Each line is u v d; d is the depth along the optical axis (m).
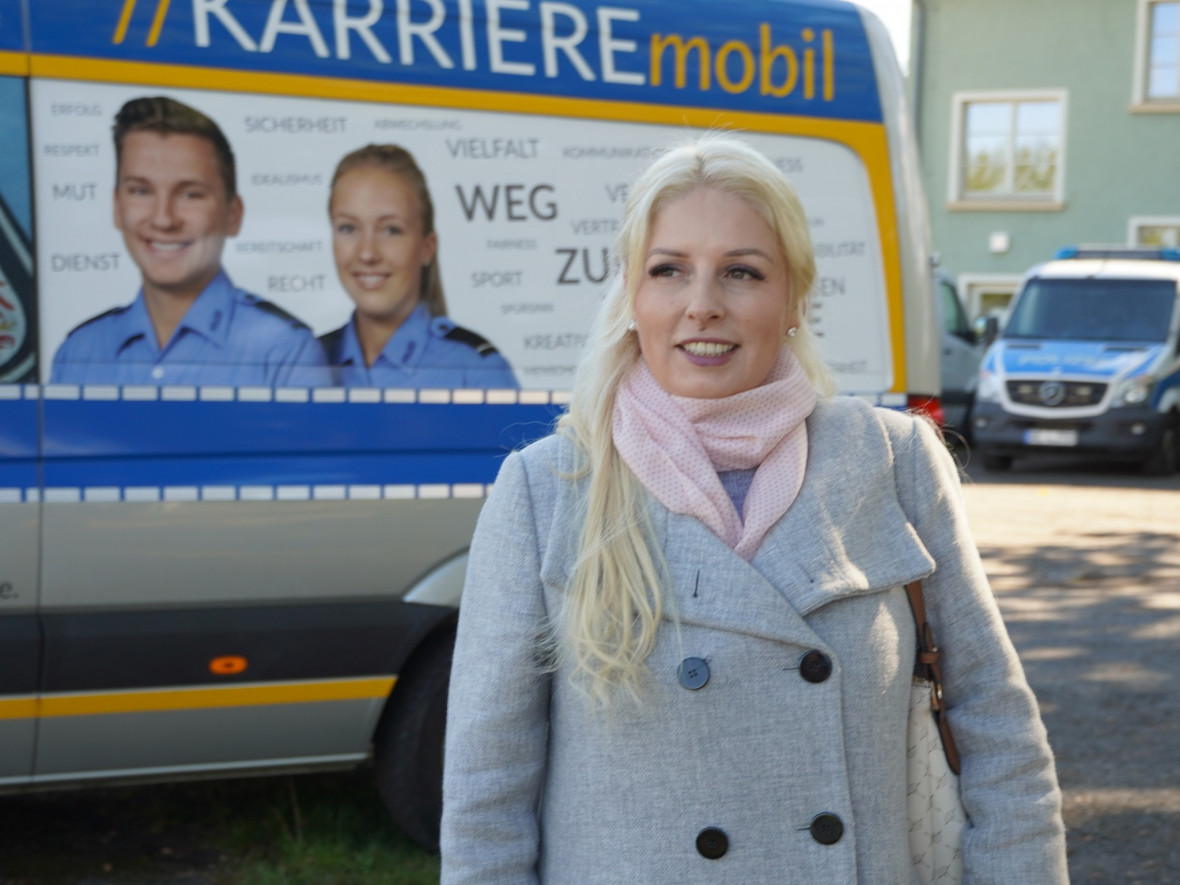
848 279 4.17
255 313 3.53
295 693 3.57
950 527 1.70
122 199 3.42
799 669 1.54
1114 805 4.51
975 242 21.70
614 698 1.53
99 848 4.05
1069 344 14.23
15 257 3.33
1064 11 20.92
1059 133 21.22
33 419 3.34
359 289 3.62
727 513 1.59
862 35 4.27
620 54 3.92
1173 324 14.24
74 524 3.37
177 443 3.45
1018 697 1.66
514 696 1.59
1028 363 14.03
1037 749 1.65
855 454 1.66
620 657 1.51
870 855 1.55
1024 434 13.92
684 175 1.63
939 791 1.65
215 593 3.49
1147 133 20.81
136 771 3.49
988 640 1.67
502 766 1.60
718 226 1.61
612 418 1.65
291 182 3.56
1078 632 7.01
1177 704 5.67
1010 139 21.52
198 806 4.41
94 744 3.44
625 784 1.53
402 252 3.66
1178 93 20.75
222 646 3.49
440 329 3.70
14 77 3.34
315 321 3.58
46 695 3.37
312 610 3.58
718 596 1.54
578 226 3.85
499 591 1.61
